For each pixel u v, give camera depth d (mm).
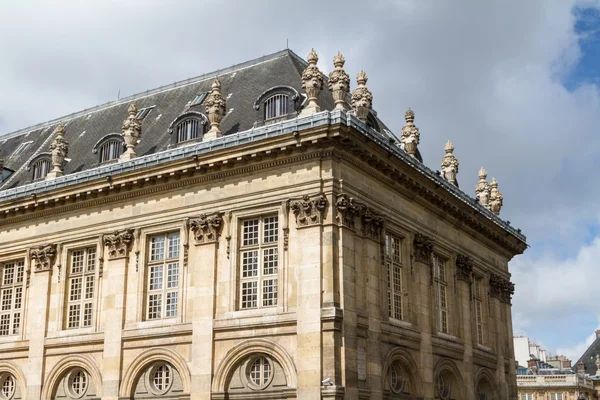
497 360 38312
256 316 27734
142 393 29688
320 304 26391
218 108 31219
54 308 33000
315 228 27281
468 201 36500
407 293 31172
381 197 30234
